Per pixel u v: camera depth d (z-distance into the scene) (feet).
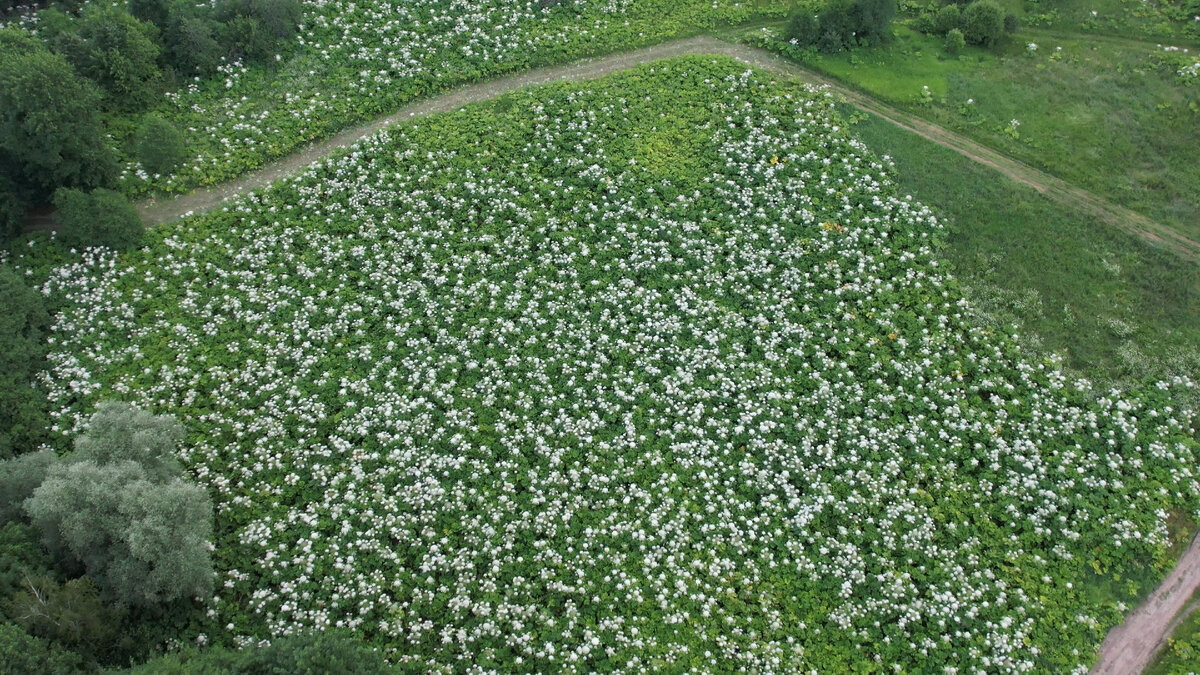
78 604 69.77
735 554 82.02
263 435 89.10
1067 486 87.04
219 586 78.54
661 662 75.46
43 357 93.91
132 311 97.81
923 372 95.04
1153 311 100.99
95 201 101.81
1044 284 103.40
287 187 110.32
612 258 103.60
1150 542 83.51
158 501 72.84
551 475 85.87
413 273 102.22
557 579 79.87
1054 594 80.48
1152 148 115.65
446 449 88.07
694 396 92.12
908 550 82.43
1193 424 92.32
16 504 76.23
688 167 113.09
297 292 99.86
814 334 97.86
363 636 76.28
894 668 75.82
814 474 86.89
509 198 109.09
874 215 108.47
